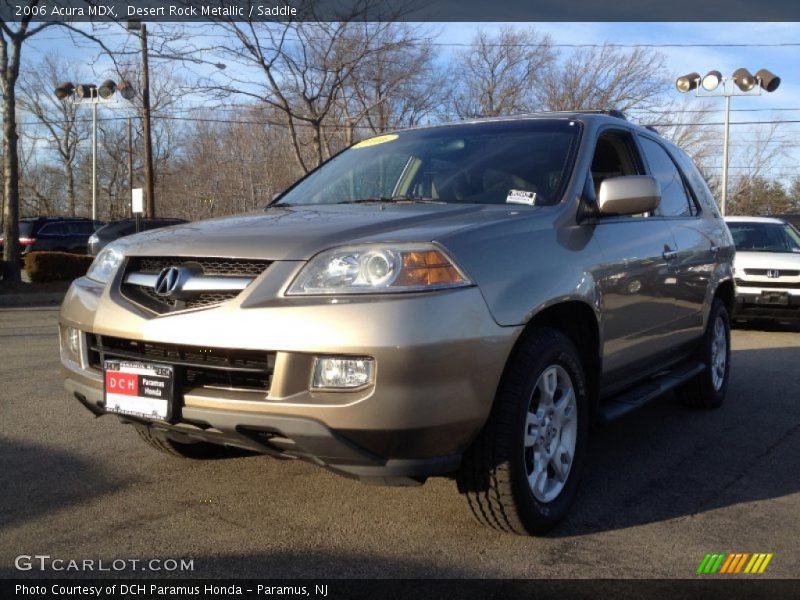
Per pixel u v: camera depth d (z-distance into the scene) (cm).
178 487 388
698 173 578
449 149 436
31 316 1242
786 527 347
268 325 282
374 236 298
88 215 5556
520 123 442
